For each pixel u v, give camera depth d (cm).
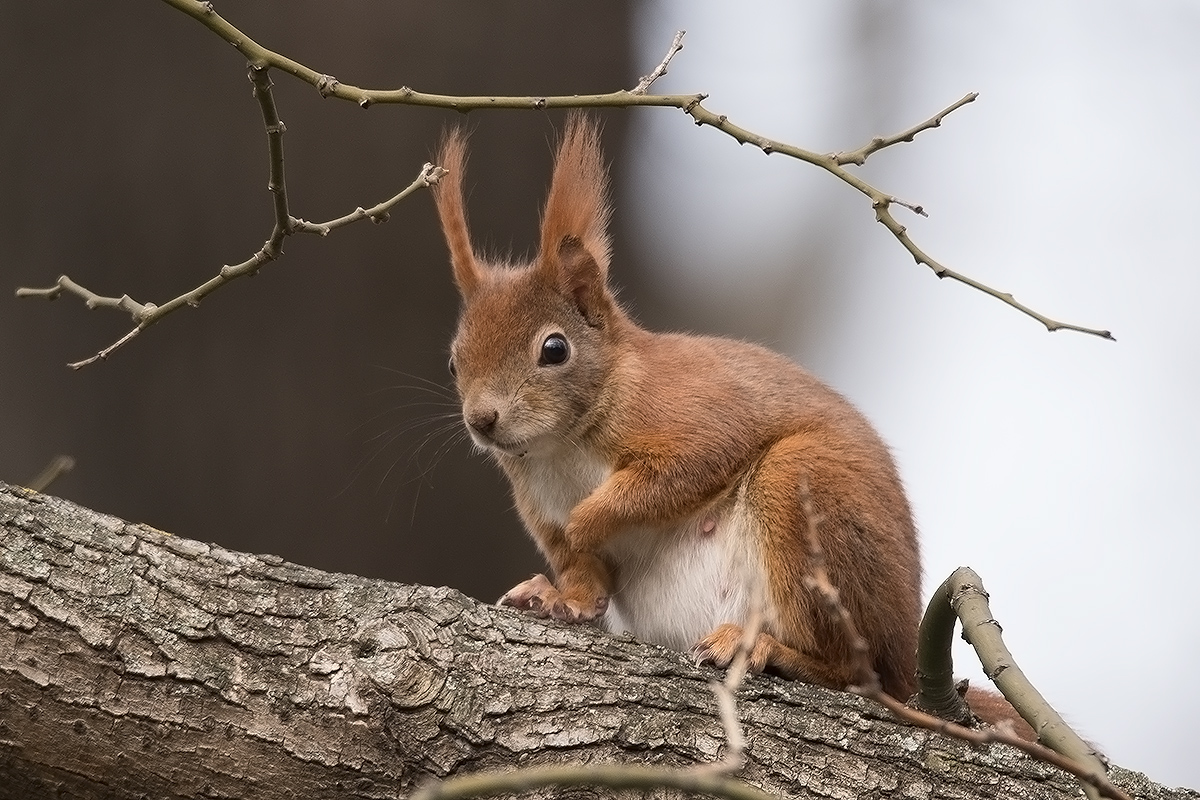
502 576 1620
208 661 777
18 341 1505
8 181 1512
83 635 767
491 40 1641
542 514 1071
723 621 1009
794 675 961
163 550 811
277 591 811
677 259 2186
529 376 1036
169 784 765
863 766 824
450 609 829
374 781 775
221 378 1538
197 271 1534
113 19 1538
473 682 802
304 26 1564
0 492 812
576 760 795
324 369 1561
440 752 783
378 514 1566
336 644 795
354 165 1566
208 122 1539
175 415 1526
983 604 800
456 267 1119
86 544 798
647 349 1065
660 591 1037
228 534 1530
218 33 840
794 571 960
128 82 1530
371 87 1579
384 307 1573
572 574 1050
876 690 693
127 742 762
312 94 1559
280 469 1541
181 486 1523
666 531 1034
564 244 1066
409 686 788
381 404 1572
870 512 966
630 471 1013
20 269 1510
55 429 1505
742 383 1036
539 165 1650
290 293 1555
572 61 1694
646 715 816
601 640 852
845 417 1043
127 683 765
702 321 2303
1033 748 661
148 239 1523
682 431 1010
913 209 841
